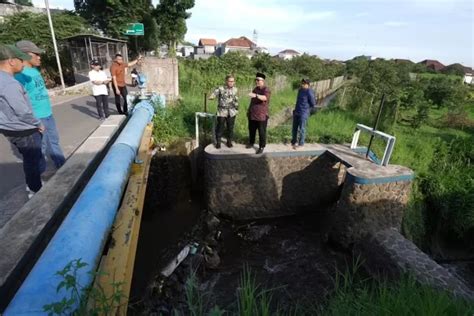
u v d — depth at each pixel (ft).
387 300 7.47
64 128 20.35
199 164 24.88
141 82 25.44
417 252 16.98
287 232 22.31
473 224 23.20
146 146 17.92
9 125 9.36
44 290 5.38
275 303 14.99
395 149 27.35
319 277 17.65
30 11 59.06
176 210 22.41
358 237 19.38
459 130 40.65
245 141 24.43
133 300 14.05
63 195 9.72
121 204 11.71
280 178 23.00
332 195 25.08
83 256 6.43
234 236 21.44
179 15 103.55
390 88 60.03
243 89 45.24
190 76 44.11
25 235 7.66
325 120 34.09
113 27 79.10
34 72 11.69
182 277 16.06
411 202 23.62
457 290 13.84
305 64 106.73
